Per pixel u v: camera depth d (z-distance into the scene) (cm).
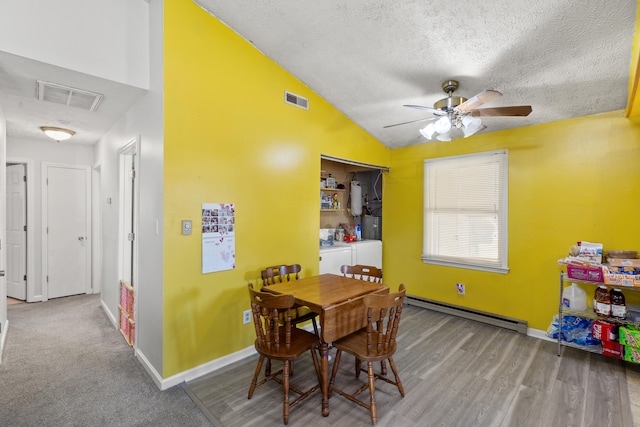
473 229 390
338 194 496
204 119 254
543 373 260
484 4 204
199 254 253
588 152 308
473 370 265
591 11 194
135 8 244
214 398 225
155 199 243
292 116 326
